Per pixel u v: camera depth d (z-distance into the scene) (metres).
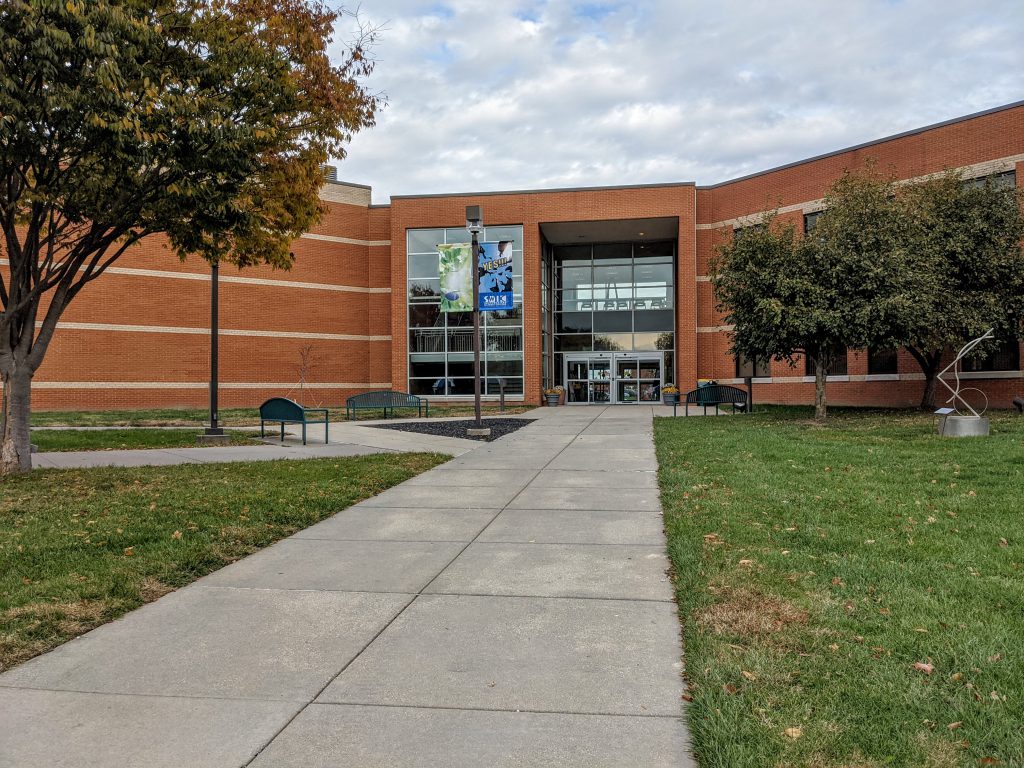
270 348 29.56
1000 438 12.41
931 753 2.71
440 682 3.51
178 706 3.29
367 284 32.28
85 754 2.87
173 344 27.56
